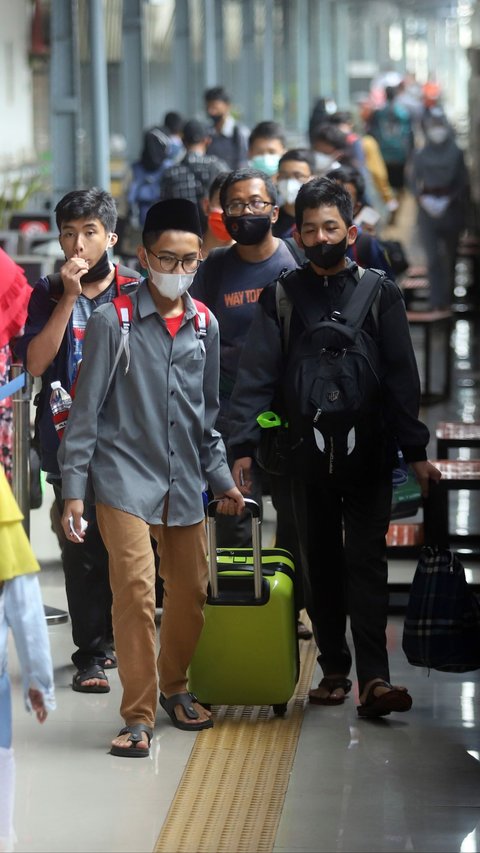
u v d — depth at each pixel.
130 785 12.48
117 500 12.91
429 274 42.12
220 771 12.79
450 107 161.88
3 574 10.30
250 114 87.81
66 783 12.52
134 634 13.11
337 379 13.48
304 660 16.03
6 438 16.09
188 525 13.26
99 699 14.73
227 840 11.38
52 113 37.34
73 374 14.59
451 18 146.00
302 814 11.86
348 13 136.00
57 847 11.24
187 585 13.46
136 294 13.11
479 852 11.16
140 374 12.99
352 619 14.16
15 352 14.77
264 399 14.12
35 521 22.69
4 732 11.05
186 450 13.19
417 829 11.58
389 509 14.12
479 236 53.66
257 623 13.79
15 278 14.38
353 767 12.85
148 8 94.12
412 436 13.80
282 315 13.97
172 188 29.28
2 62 66.75
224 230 18.08
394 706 13.92
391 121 60.69
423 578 14.32
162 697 14.16
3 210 43.66
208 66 71.56
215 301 16.20
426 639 14.17
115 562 12.98
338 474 13.66
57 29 37.06
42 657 10.44
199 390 13.30
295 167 20.44
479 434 20.73
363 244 17.61
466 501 23.69
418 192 41.34
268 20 92.62
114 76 88.56
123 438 13.05
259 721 14.08
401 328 13.73
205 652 13.87
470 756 13.12
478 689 15.09
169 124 45.19
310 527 14.30
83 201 14.35
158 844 11.31
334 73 126.44
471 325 44.84
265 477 17.09
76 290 14.13
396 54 150.50
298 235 13.71
